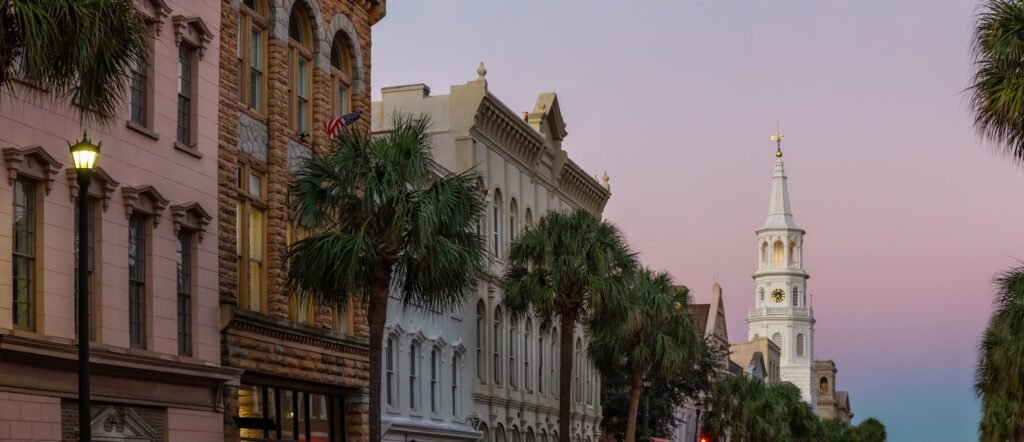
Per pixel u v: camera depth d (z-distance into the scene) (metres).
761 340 160.88
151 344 31.19
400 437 49.41
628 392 83.00
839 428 165.12
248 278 37.06
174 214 32.31
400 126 35.16
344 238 33.47
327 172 34.56
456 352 56.91
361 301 35.94
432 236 33.59
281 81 38.94
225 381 33.94
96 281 29.28
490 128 61.50
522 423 64.56
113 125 29.98
